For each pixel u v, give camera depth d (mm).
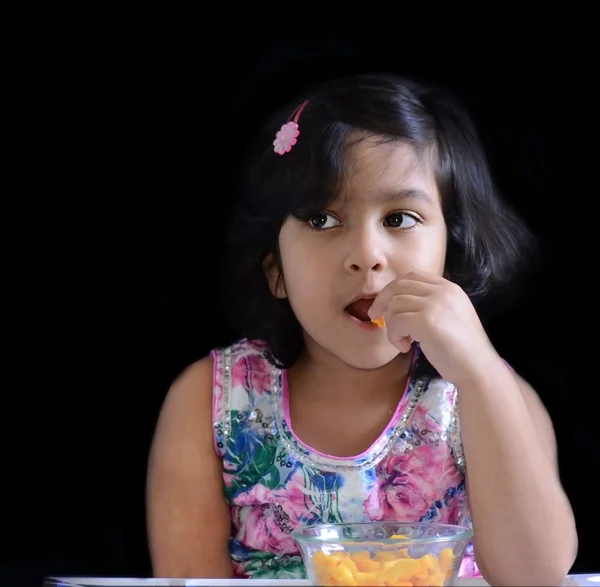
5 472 1916
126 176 1915
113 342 1929
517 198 1796
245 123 1864
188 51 1885
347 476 1275
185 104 1896
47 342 1932
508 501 1044
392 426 1298
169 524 1276
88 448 1931
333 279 1177
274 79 1860
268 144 1339
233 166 1855
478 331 1097
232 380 1352
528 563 1044
